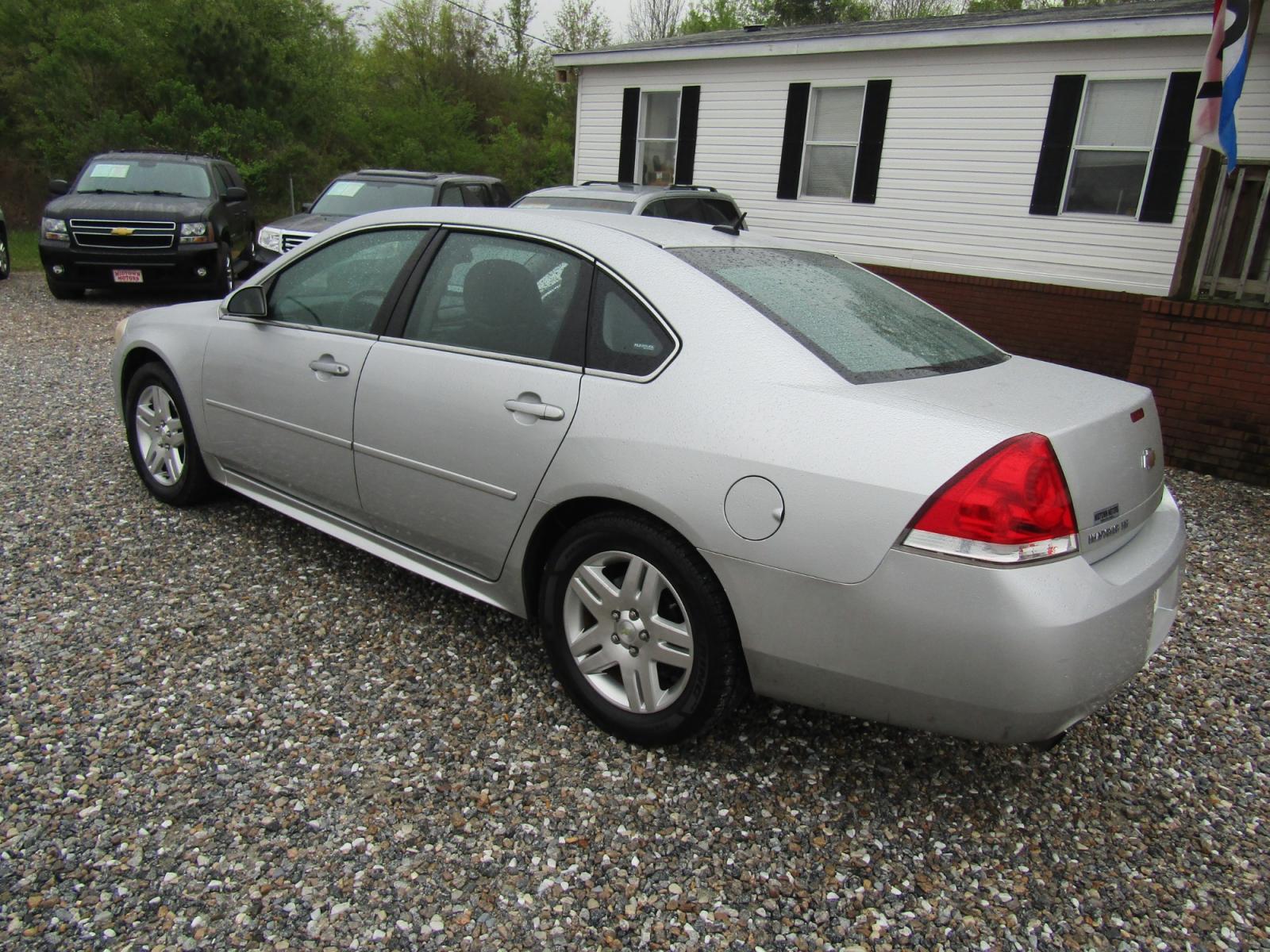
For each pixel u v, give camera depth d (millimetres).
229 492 4570
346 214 10844
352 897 2133
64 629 3242
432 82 37781
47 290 12273
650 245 2914
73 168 20609
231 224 12383
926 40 10383
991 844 2482
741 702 2664
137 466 4531
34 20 22844
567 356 2836
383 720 2830
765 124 12328
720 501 2420
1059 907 2270
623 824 2445
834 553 2273
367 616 3480
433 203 10898
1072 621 2137
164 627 3303
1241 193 6691
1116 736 3051
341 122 26703
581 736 2814
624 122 13961
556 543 2889
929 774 2766
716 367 2551
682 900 2203
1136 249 9695
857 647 2307
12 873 2129
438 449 3094
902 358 2723
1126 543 2543
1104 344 10062
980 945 2133
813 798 2609
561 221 3117
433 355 3164
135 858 2203
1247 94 8641
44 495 4512
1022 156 10258
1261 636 3854
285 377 3643
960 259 10953
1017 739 2264
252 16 24578
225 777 2514
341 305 3555
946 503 2162
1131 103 9500
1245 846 2541
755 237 3377
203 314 4191
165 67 22438
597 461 2648
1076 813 2641
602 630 2766
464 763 2650
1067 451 2254
